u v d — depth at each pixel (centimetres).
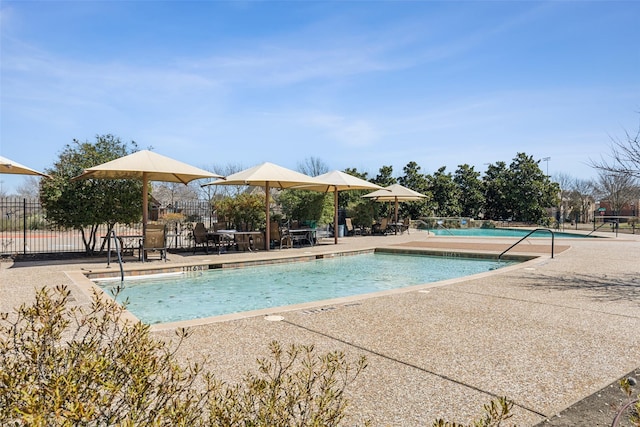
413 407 298
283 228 1764
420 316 565
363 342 450
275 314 576
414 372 365
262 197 1859
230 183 1568
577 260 1166
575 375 360
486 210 3741
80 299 638
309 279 1074
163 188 4372
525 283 819
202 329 498
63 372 168
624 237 2105
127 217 1308
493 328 507
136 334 196
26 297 653
